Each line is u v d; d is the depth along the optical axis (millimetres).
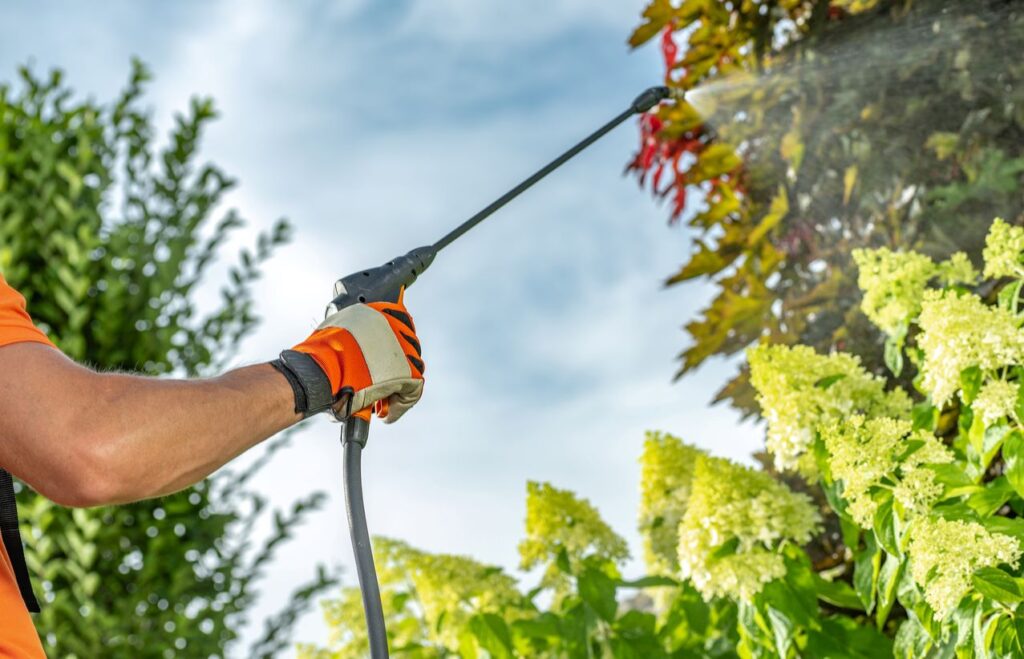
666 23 2971
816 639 2197
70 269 4219
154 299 4215
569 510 2674
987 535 1715
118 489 1209
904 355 2543
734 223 2930
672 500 2723
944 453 1882
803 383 2096
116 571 4062
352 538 1484
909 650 1924
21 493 3881
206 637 4023
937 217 2514
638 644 2584
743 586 2148
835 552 2637
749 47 2867
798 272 2811
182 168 4523
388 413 1585
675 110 2961
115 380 1257
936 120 2508
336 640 3184
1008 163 2406
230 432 1294
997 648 1674
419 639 3121
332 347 1440
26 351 1237
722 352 2891
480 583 2740
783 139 2736
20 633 1334
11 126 4473
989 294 2428
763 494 2189
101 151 4484
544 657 2887
